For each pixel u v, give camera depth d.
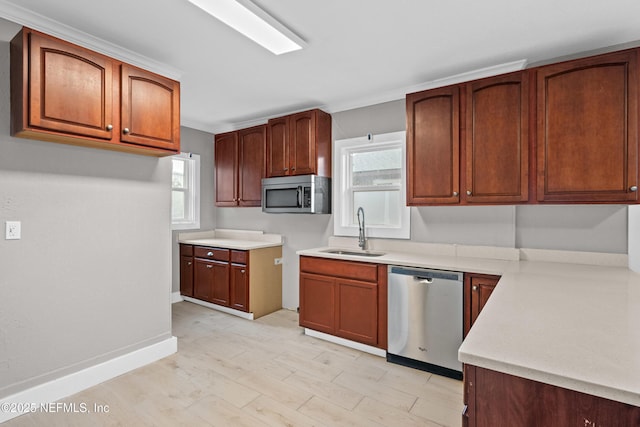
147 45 2.33
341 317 2.97
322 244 3.78
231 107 3.74
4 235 1.92
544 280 1.88
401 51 2.40
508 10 1.90
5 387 1.92
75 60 2.00
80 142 2.13
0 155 1.90
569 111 2.14
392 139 3.28
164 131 2.46
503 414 0.91
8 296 1.93
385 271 2.71
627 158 1.98
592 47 2.33
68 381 2.15
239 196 4.24
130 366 2.48
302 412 2.00
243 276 3.75
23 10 1.90
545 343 0.99
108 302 2.38
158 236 2.71
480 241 2.80
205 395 2.17
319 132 3.50
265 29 2.09
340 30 2.13
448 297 2.40
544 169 2.22
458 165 2.56
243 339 3.12
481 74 2.72
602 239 2.36
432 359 2.47
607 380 0.77
